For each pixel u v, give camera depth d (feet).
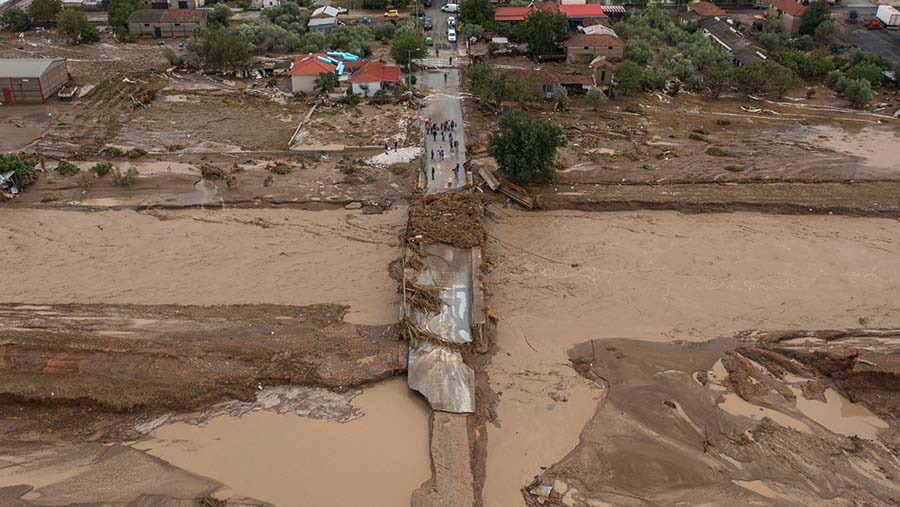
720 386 148.25
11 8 414.62
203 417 138.62
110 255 191.42
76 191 223.51
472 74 302.04
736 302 176.86
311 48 367.04
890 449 133.08
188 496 121.60
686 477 126.52
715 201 221.25
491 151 231.30
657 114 297.12
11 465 126.93
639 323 169.07
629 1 463.42
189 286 178.91
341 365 150.00
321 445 133.28
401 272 185.16
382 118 284.61
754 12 463.42
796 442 134.21
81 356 148.25
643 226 212.02
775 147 265.13
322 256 193.06
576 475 127.44
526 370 152.97
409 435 136.15
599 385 148.87
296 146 256.93
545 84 309.01
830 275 188.34
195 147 256.52
